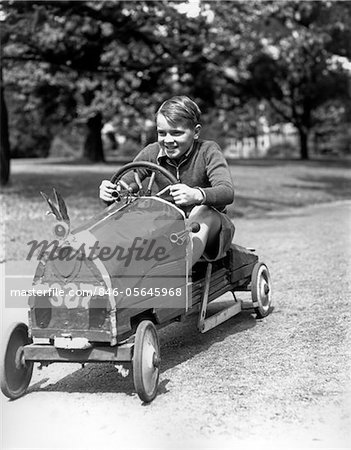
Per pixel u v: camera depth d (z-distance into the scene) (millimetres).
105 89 20531
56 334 3701
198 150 4738
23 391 4020
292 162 35750
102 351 3691
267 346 4812
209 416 3561
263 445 3209
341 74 34656
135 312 3842
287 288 6848
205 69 21078
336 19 18094
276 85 33125
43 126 35281
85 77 18438
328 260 8609
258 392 3889
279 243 10430
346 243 10266
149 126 36719
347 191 23125
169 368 4398
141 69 17547
